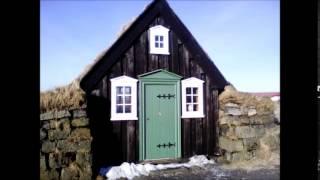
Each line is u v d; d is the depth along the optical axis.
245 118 10.27
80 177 7.56
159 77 10.51
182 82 10.88
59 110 7.73
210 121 11.27
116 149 9.70
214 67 11.50
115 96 9.84
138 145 10.08
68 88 8.41
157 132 10.38
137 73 10.28
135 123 10.12
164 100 10.56
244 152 10.05
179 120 10.71
